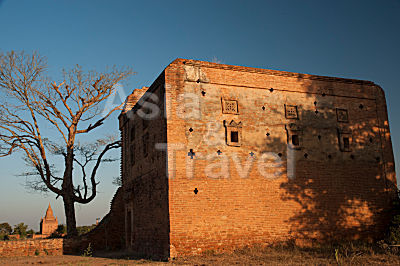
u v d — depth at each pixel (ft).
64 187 86.53
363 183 64.03
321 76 65.62
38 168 84.74
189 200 52.49
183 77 56.44
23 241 73.00
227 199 54.49
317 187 60.54
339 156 63.41
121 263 51.42
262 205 56.29
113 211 83.20
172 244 50.34
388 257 43.19
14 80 81.25
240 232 54.08
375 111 68.59
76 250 77.20
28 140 84.79
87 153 94.38
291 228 57.16
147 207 61.26
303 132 61.82
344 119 65.62
